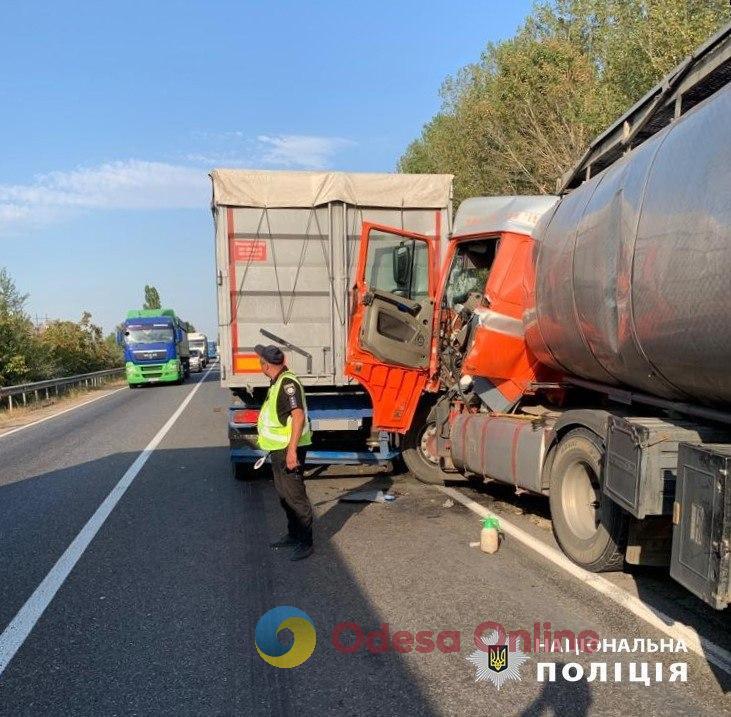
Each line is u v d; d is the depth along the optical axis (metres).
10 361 24.14
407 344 7.50
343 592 4.75
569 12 20.45
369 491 7.73
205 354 61.75
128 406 20.53
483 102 21.80
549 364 6.26
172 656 3.89
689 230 3.66
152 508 7.37
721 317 3.38
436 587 4.79
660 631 4.05
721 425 4.05
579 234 5.21
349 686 3.51
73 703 3.41
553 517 5.51
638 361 4.34
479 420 6.94
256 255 7.89
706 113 3.82
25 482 9.18
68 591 4.95
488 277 6.82
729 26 3.94
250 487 8.29
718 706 3.27
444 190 8.18
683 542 3.34
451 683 3.51
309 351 8.02
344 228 7.95
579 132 19.23
